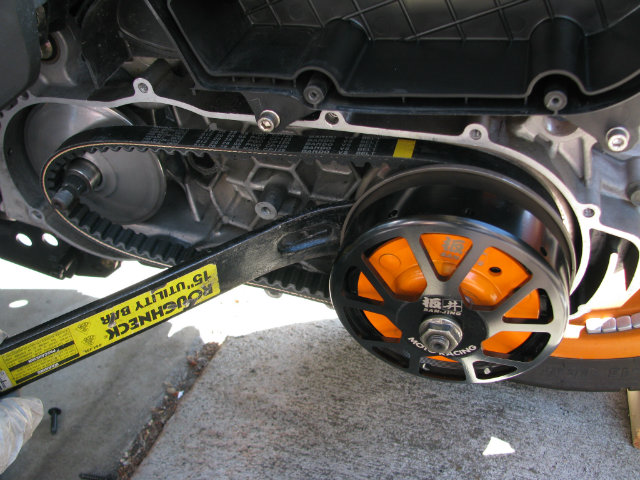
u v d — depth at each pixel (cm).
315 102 33
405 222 34
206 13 34
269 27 36
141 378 56
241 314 59
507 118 35
